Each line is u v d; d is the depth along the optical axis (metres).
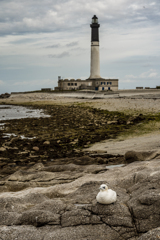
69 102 88.94
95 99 89.81
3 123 47.69
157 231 7.30
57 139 33.44
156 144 26.78
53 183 15.17
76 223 8.36
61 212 9.17
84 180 13.88
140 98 78.44
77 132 37.56
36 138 33.88
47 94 121.06
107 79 118.62
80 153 26.92
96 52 120.06
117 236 7.76
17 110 74.69
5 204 10.41
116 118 48.62
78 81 123.88
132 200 9.30
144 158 18.22
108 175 14.29
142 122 42.16
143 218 8.22
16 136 35.78
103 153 25.52
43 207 9.65
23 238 7.75
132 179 12.24
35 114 63.25
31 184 15.17
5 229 8.28
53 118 52.28
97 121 45.75
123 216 8.44
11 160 25.12
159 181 10.67
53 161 23.28
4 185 15.39
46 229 8.23
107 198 8.71
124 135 34.59
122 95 87.69
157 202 8.65
